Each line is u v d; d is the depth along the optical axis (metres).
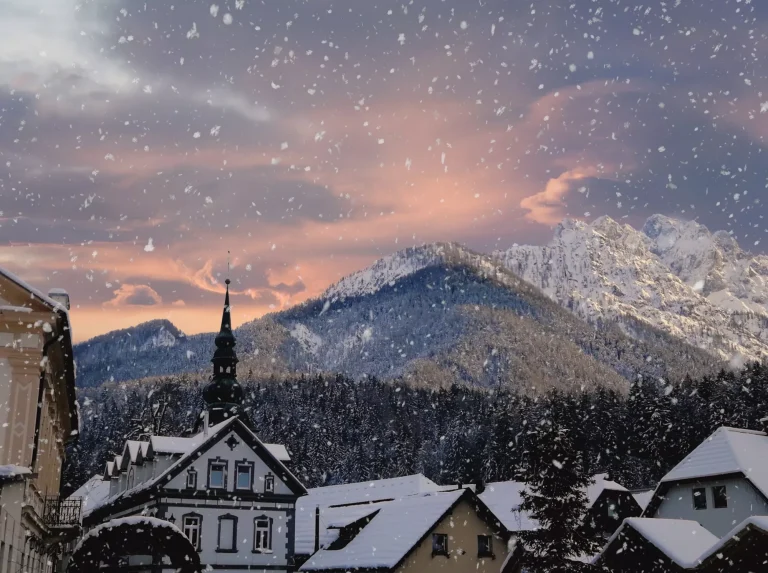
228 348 78.62
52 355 29.55
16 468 22.30
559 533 38.81
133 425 103.31
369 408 180.00
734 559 33.44
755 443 50.78
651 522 41.12
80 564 33.16
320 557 53.69
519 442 115.38
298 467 140.25
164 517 51.00
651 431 105.94
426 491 67.19
